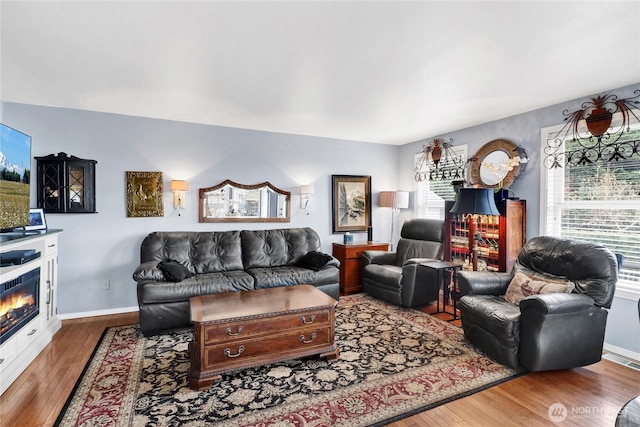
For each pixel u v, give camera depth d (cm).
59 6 179
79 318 375
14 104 348
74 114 370
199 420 197
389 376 248
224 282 350
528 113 375
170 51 232
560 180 350
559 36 209
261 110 373
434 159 495
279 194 481
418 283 399
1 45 223
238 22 194
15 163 277
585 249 276
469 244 400
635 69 259
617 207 305
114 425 192
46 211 360
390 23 194
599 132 310
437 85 294
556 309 241
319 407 210
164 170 412
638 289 285
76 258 375
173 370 256
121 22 195
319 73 269
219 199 443
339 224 524
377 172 559
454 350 292
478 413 206
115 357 277
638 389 234
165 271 338
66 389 229
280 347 254
